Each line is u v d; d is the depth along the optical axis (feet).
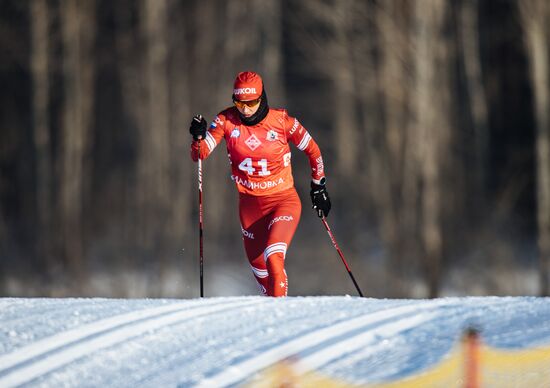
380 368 43.11
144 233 302.04
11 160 340.59
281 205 69.05
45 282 278.05
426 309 52.26
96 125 352.08
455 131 286.66
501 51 319.27
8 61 331.16
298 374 42.73
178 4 329.31
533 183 295.89
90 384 42.65
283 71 376.48
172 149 323.57
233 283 272.51
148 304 55.31
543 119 254.88
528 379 41.45
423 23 252.83
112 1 343.67
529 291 245.04
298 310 52.75
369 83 289.33
